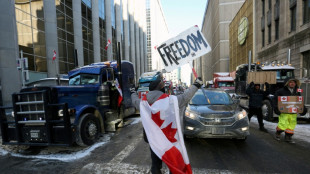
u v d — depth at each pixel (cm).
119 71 611
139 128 616
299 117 645
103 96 538
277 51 1773
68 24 1938
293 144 423
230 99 529
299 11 1425
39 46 1534
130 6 4709
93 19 2522
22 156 382
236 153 374
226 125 397
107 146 434
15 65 1219
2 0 1150
